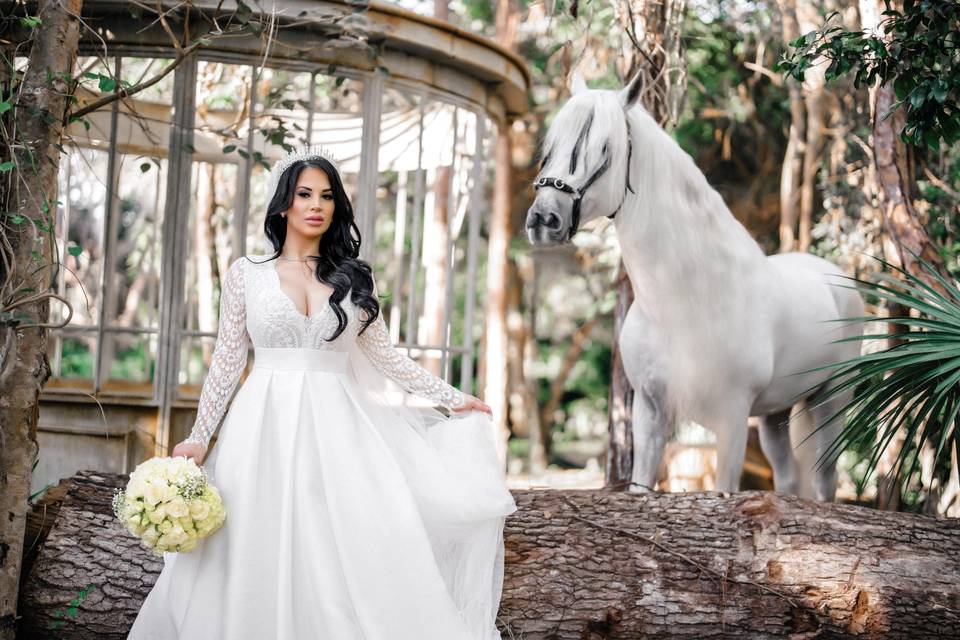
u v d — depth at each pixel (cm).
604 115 362
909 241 472
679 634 323
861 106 720
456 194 591
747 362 393
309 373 291
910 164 522
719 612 323
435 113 593
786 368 431
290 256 305
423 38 528
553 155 365
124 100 459
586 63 817
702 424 400
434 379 321
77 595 319
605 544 337
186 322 643
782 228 840
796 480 494
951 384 296
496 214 1016
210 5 480
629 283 532
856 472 730
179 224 504
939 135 398
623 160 366
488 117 631
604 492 360
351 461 282
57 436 504
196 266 673
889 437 328
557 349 1595
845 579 323
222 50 504
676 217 378
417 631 272
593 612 323
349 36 503
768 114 1034
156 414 502
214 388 291
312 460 281
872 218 692
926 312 332
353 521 276
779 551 330
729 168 1193
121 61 509
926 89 375
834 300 475
